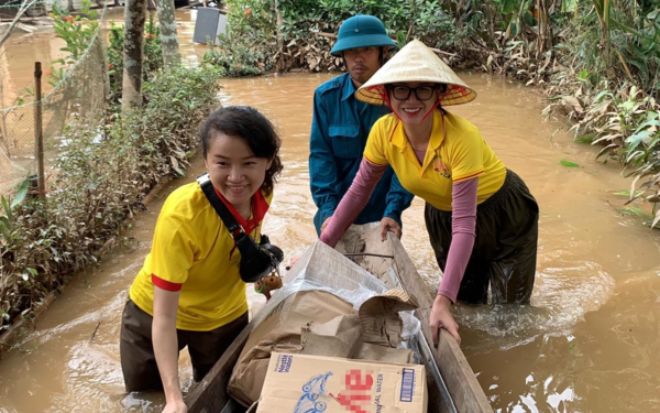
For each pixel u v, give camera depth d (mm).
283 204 4902
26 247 3422
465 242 2400
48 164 4242
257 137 1948
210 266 2199
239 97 8867
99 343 3227
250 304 3492
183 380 2879
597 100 6430
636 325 3326
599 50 6887
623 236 4395
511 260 3180
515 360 3049
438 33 11023
